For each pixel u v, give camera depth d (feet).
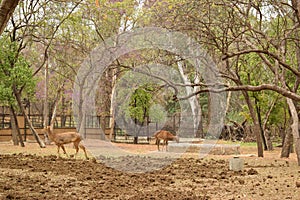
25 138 94.48
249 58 75.46
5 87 75.41
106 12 81.25
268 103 83.66
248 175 40.40
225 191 31.30
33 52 107.45
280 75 52.80
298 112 58.85
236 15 49.21
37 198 27.25
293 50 65.87
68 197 27.81
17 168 42.45
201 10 49.70
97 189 31.09
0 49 73.05
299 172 42.52
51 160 50.47
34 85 76.79
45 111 88.28
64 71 96.32
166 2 66.69
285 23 46.96
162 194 29.45
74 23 78.48
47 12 76.64
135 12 82.84
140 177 37.88
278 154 70.74
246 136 108.58
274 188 32.73
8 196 27.20
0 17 24.41
